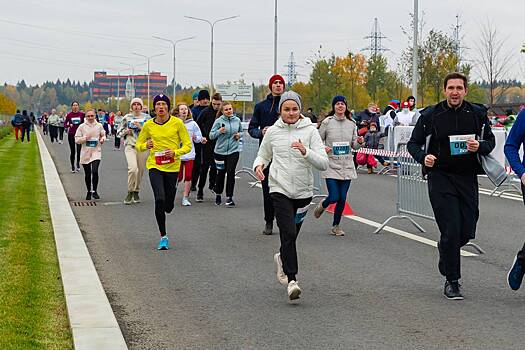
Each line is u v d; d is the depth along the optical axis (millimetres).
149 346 5926
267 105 11578
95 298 7066
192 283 8133
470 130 7355
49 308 6754
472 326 6418
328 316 6781
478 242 10797
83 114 22703
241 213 13820
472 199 7445
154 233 11469
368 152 23062
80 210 14094
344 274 8586
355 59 52719
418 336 6141
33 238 10203
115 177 21031
